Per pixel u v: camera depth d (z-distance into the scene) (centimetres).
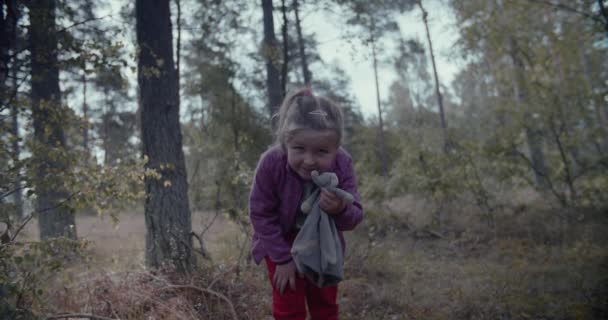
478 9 931
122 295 343
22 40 420
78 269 390
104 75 520
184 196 504
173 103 518
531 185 783
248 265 464
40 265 278
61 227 511
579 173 766
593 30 772
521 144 800
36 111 381
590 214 699
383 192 874
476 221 767
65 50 393
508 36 905
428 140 1147
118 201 352
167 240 470
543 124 774
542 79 844
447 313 363
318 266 172
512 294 390
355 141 2242
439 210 796
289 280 189
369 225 752
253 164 942
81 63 388
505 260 540
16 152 320
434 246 666
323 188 171
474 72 1077
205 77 1010
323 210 179
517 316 340
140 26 523
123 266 484
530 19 888
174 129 514
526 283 418
